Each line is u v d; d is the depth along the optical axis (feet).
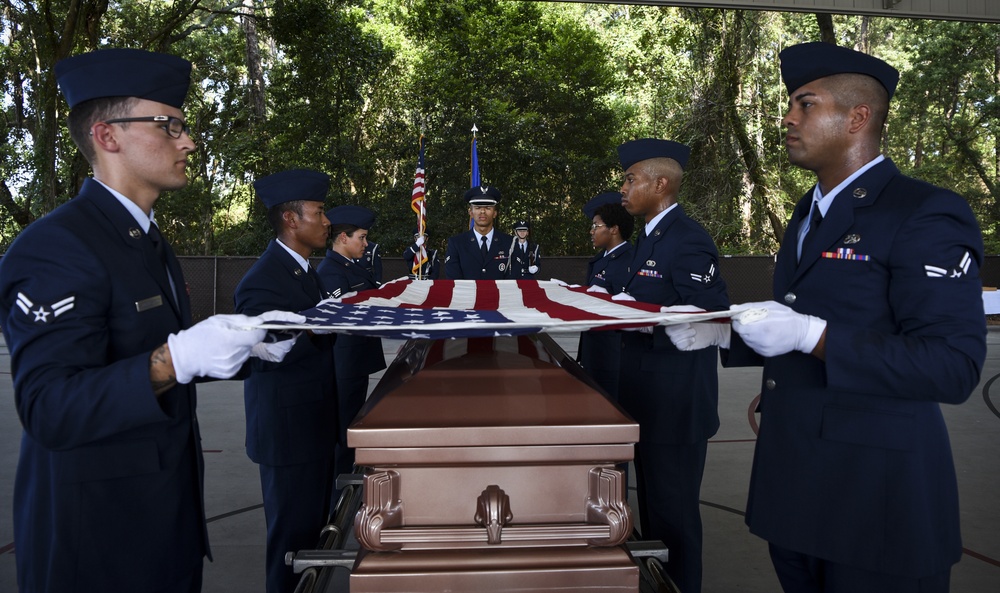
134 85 5.32
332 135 55.47
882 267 5.31
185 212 64.39
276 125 54.70
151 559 5.23
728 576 10.61
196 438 5.74
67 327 4.63
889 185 5.51
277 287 8.61
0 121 55.93
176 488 5.43
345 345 13.75
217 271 41.04
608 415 4.99
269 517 8.87
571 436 4.81
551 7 62.28
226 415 20.90
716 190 56.80
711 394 9.42
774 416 5.89
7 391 24.02
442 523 4.94
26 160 54.24
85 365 4.68
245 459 16.67
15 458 16.38
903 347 4.78
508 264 19.97
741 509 13.38
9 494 13.88
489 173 54.44
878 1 33.81
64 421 4.39
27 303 4.59
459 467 4.92
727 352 6.49
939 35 67.72
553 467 4.97
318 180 9.22
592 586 4.89
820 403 5.57
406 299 7.86
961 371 4.73
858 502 5.34
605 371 15.30
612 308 6.57
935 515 5.34
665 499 9.12
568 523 4.95
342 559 5.95
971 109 71.05
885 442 5.28
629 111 60.95
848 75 5.64
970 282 4.96
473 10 56.80
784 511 5.66
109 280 4.99
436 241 54.39
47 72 45.44
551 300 7.84
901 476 5.26
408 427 4.78
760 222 58.70
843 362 4.86
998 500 13.48
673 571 9.11
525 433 4.79
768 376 6.03
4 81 53.93
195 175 66.69
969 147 69.00
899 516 5.24
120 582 5.09
